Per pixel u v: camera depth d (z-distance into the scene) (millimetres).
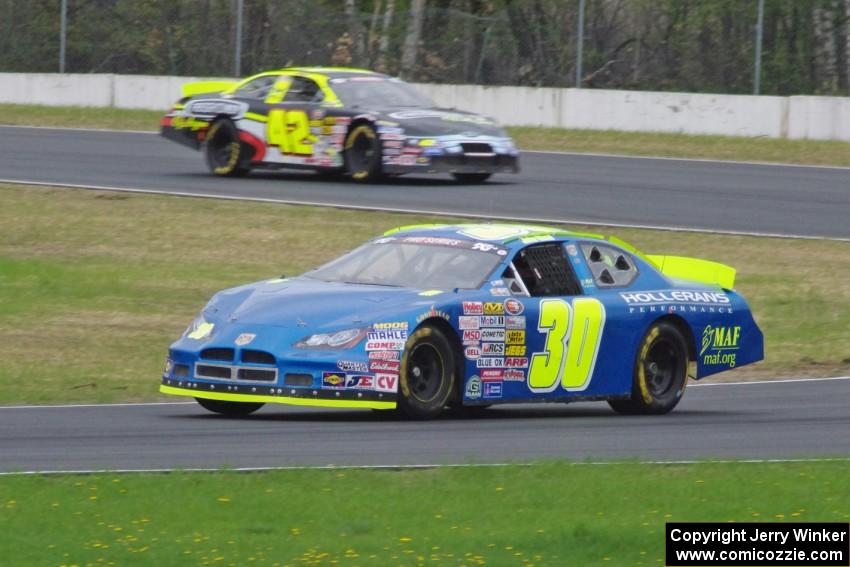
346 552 22422
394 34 116312
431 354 35781
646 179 81938
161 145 96312
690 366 40344
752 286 60500
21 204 71875
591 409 40688
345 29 118562
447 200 72500
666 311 39531
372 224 67688
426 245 38719
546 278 38125
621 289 39344
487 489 26938
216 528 23906
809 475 28797
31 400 40125
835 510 25672
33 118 110875
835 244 66312
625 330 38625
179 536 23359
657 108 103500
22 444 31969
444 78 114188
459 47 113938
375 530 23938
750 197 76625
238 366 34875
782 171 86438
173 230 67750
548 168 86250
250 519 24562
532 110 107562
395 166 74875
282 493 26359
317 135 77188
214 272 61719
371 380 34531
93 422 35594
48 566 21578
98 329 52375
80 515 24547
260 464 29531
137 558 22031
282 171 83875
